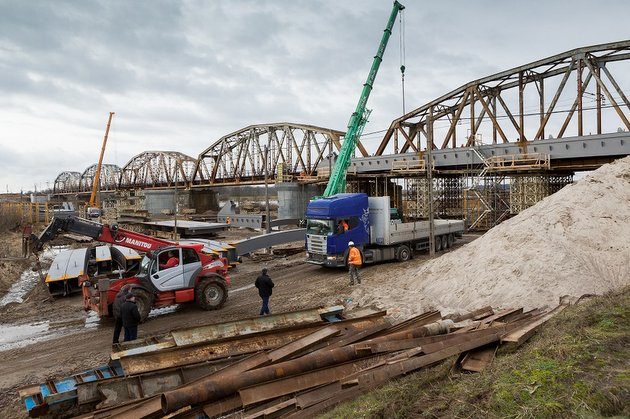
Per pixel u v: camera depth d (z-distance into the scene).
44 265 32.44
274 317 10.72
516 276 12.05
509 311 9.58
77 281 21.25
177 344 9.20
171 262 15.59
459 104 44.94
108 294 14.92
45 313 18.02
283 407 6.19
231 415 6.38
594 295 9.23
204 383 6.38
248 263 27.98
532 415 4.45
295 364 7.00
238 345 9.41
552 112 37.75
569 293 10.77
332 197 22.45
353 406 5.91
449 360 6.77
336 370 7.22
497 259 13.27
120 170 133.50
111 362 8.72
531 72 41.47
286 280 21.16
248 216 47.91
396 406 5.50
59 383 8.24
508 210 36.69
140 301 14.67
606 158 33.50
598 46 34.59
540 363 5.59
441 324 8.70
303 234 29.02
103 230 16.78
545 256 12.06
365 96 38.12
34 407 7.56
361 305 14.56
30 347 13.36
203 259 16.33
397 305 13.70
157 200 86.38
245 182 79.50
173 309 16.73
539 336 6.96
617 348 5.60
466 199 39.06
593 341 5.84
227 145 86.62
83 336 14.17
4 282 26.56
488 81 41.88
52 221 16.56
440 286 14.16
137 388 7.98
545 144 34.94
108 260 23.33
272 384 6.72
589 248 12.22
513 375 5.45
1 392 9.93
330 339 8.97
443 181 45.09
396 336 8.18
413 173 42.66
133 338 11.56
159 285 15.23
